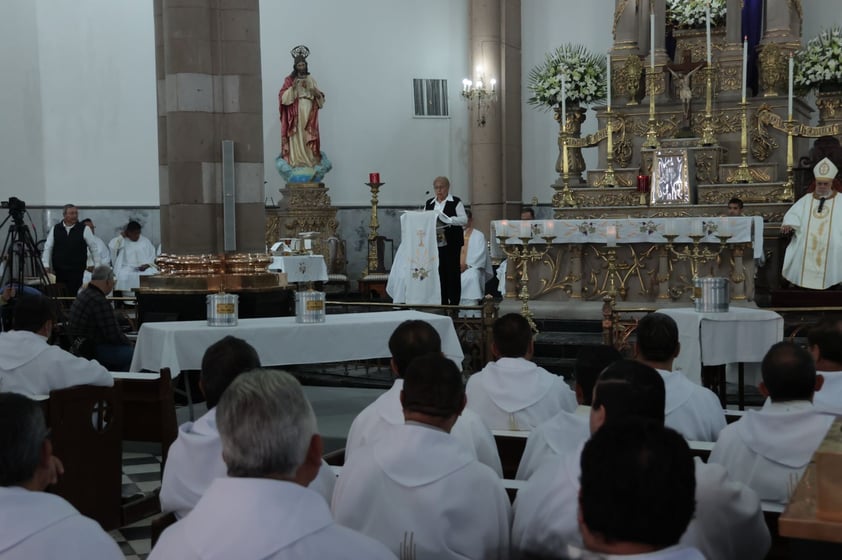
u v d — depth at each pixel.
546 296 12.07
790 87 13.91
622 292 11.87
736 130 14.87
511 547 3.08
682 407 4.50
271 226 17.42
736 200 12.97
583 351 3.88
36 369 5.57
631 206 14.00
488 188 18.59
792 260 12.24
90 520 2.51
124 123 17.38
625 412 2.85
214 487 2.20
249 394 2.24
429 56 19.17
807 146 15.41
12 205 10.11
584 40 18.73
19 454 2.51
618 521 1.67
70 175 17.05
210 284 9.97
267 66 18.17
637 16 15.60
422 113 19.11
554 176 19.02
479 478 2.98
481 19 18.53
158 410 6.15
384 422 3.26
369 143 18.86
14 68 16.38
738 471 3.50
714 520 2.89
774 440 3.40
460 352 8.34
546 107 18.98
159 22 10.67
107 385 5.73
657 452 1.69
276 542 2.10
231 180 9.80
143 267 15.35
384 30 18.94
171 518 3.46
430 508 2.89
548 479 2.88
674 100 15.09
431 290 12.99
